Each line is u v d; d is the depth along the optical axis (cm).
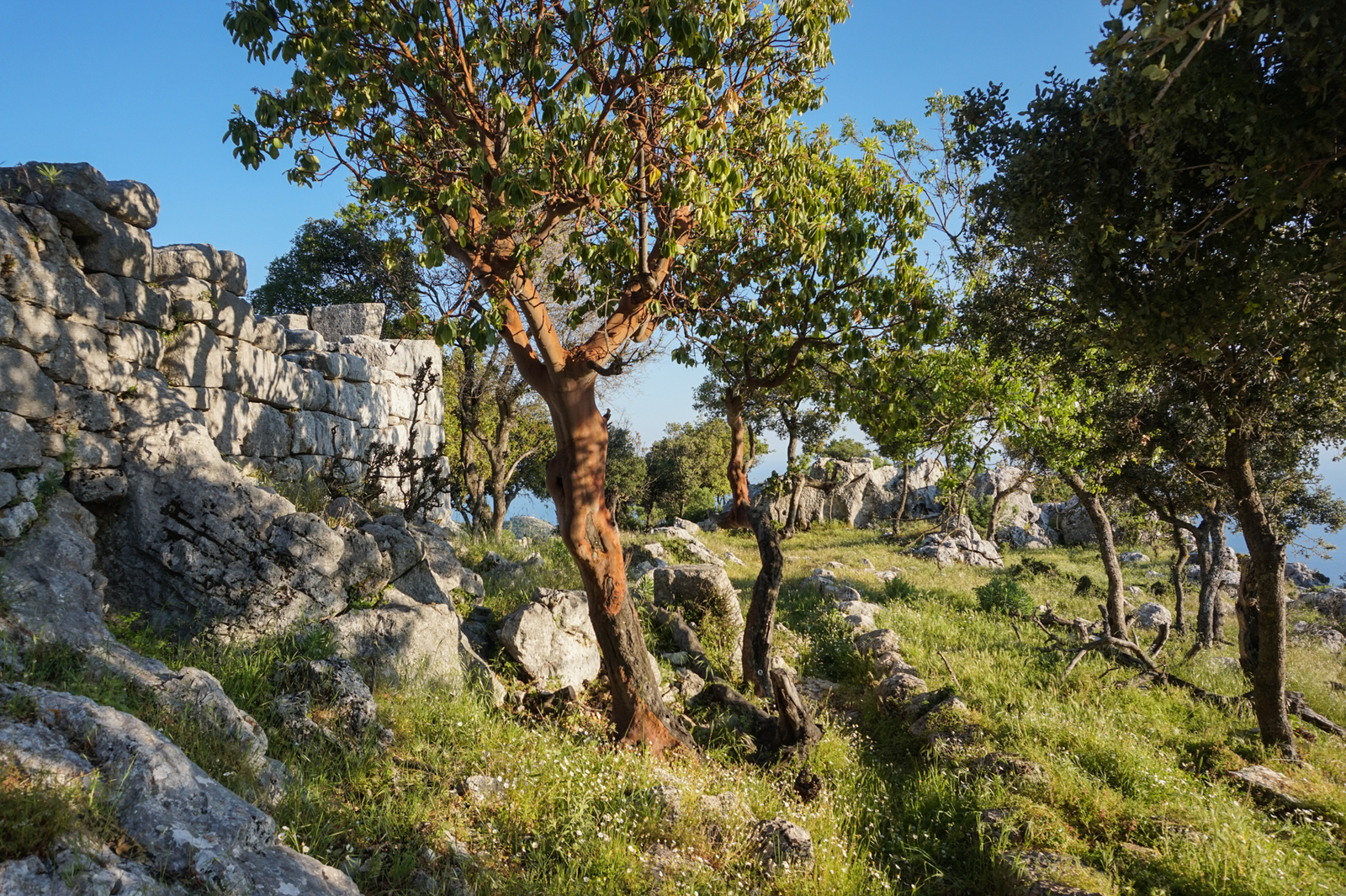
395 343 1425
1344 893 543
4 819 299
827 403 1052
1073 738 817
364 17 702
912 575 2092
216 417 880
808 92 850
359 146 761
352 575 769
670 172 737
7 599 513
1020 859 589
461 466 2225
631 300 794
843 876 579
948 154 1460
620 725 802
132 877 311
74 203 673
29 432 601
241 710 550
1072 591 2048
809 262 856
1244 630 965
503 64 665
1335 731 929
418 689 727
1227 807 659
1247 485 851
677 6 626
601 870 526
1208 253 559
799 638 1324
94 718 392
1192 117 486
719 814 642
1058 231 613
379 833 494
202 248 890
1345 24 378
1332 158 442
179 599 671
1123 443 1157
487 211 724
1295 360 752
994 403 1203
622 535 1959
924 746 876
